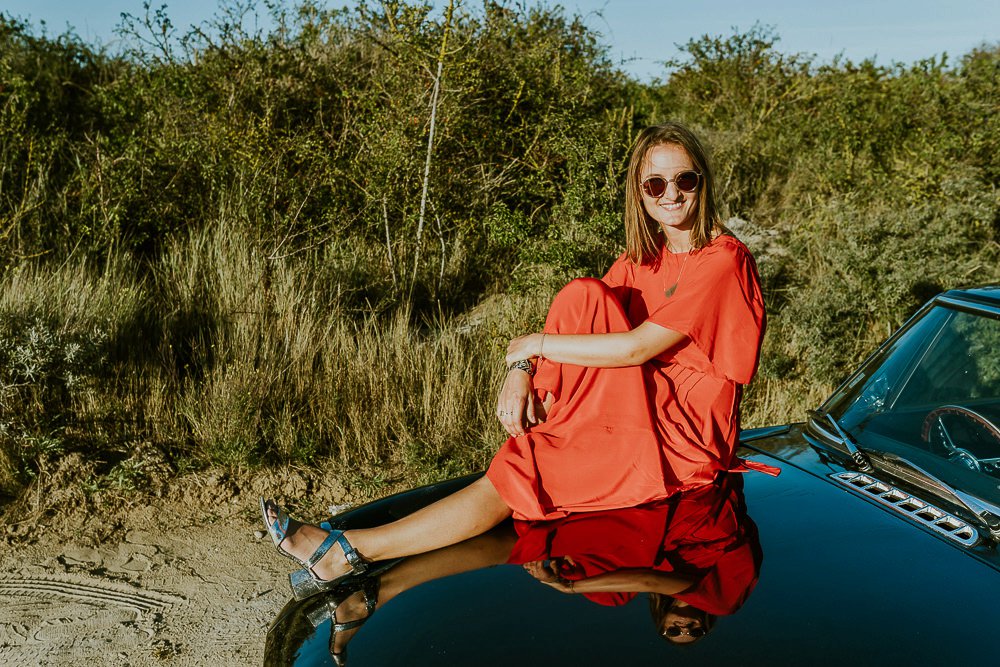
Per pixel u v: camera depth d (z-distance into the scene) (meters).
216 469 4.79
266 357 5.41
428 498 2.52
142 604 3.66
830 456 2.59
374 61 8.58
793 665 1.62
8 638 3.37
